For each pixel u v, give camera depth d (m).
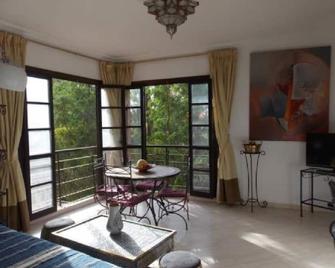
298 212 4.17
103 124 5.22
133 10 3.14
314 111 4.08
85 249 2.19
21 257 1.74
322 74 4.02
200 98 4.84
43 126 4.06
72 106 7.52
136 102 5.34
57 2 2.91
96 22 3.48
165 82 5.07
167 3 2.29
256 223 3.79
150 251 2.13
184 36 4.11
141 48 4.66
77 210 4.52
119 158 5.34
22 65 3.60
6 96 3.43
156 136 6.86
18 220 3.57
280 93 4.26
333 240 3.10
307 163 4.00
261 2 3.04
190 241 3.27
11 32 3.55
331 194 3.74
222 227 3.68
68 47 4.39
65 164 6.10
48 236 2.54
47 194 4.15
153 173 3.66
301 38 4.11
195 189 4.98
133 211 4.20
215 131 4.60
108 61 5.23
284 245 3.12
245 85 4.49
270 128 4.35
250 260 2.81
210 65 4.56
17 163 3.55
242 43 4.46
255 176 4.51
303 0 3.03
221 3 3.03
